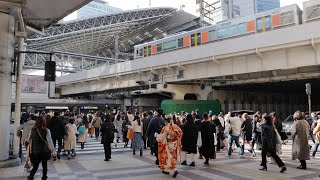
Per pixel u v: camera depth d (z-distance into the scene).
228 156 11.66
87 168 9.00
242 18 24.38
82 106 50.25
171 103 31.05
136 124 11.91
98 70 38.00
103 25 73.38
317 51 18.98
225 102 37.88
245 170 8.62
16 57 10.07
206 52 24.67
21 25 9.84
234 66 23.58
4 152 9.17
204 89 34.75
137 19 78.06
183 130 9.46
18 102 10.09
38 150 6.60
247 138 11.77
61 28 68.00
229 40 23.05
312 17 20.33
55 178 7.55
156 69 29.88
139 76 32.66
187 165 9.52
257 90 41.56
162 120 10.21
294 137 8.84
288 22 21.36
